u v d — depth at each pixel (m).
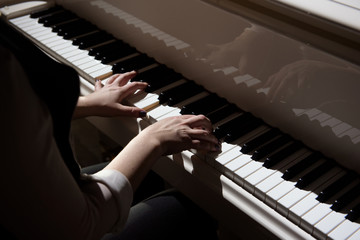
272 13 1.15
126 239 1.13
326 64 1.07
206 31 1.32
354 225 1.01
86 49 1.63
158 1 1.42
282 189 1.09
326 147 1.16
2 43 0.80
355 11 1.04
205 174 1.19
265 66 1.21
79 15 1.82
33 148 0.77
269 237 1.09
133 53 1.60
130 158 1.04
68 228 0.85
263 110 1.28
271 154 1.18
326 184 1.10
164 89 1.43
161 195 1.26
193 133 1.16
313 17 1.05
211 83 1.39
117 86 1.40
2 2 1.87
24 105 0.75
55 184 0.81
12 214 0.82
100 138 2.22
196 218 1.21
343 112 1.08
